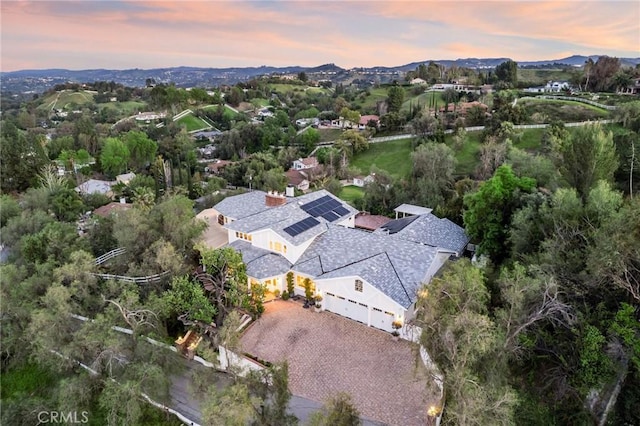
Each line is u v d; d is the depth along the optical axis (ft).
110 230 136.05
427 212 166.09
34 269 115.96
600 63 349.82
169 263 104.99
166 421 79.25
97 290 108.68
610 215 80.07
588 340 67.87
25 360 101.19
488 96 333.21
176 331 105.50
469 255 135.13
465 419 54.39
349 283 100.99
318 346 92.58
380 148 300.81
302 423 71.56
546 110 287.48
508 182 115.96
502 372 67.21
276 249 118.32
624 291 74.13
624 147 130.62
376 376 83.15
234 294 97.30
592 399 73.51
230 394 61.72
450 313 66.54
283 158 321.93
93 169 317.22
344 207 148.36
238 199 154.71
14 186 214.69
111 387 77.15
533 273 81.97
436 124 281.33
